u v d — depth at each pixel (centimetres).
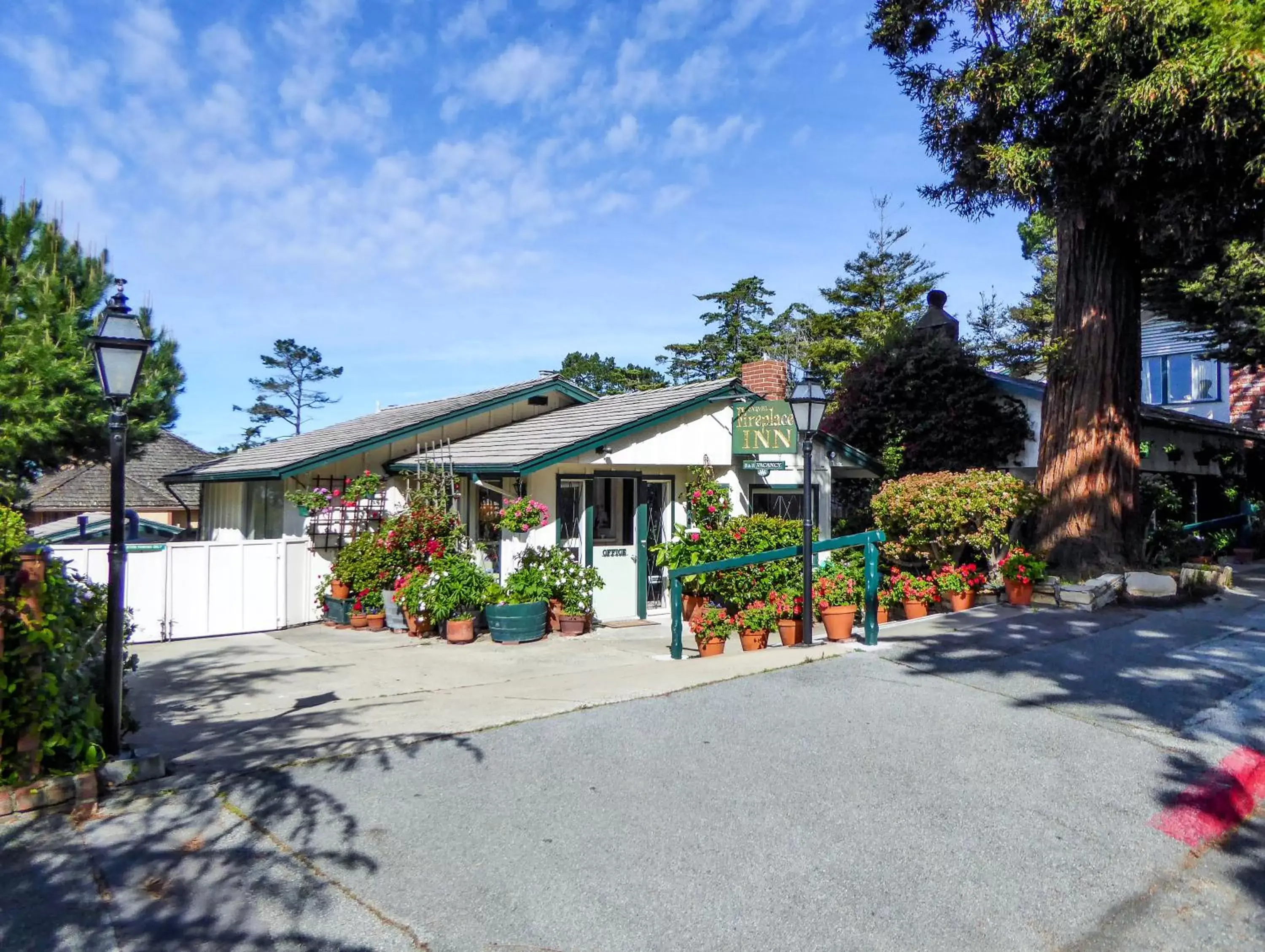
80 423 1564
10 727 447
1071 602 1030
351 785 487
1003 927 357
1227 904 381
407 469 1470
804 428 873
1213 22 883
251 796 470
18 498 1549
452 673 942
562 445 1234
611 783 496
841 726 599
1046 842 431
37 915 350
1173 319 1781
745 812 459
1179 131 957
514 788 486
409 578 1263
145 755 531
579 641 1178
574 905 365
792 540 1170
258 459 1752
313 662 1041
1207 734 586
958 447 1593
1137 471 1176
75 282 1623
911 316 3697
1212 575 1141
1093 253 1170
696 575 1169
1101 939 351
